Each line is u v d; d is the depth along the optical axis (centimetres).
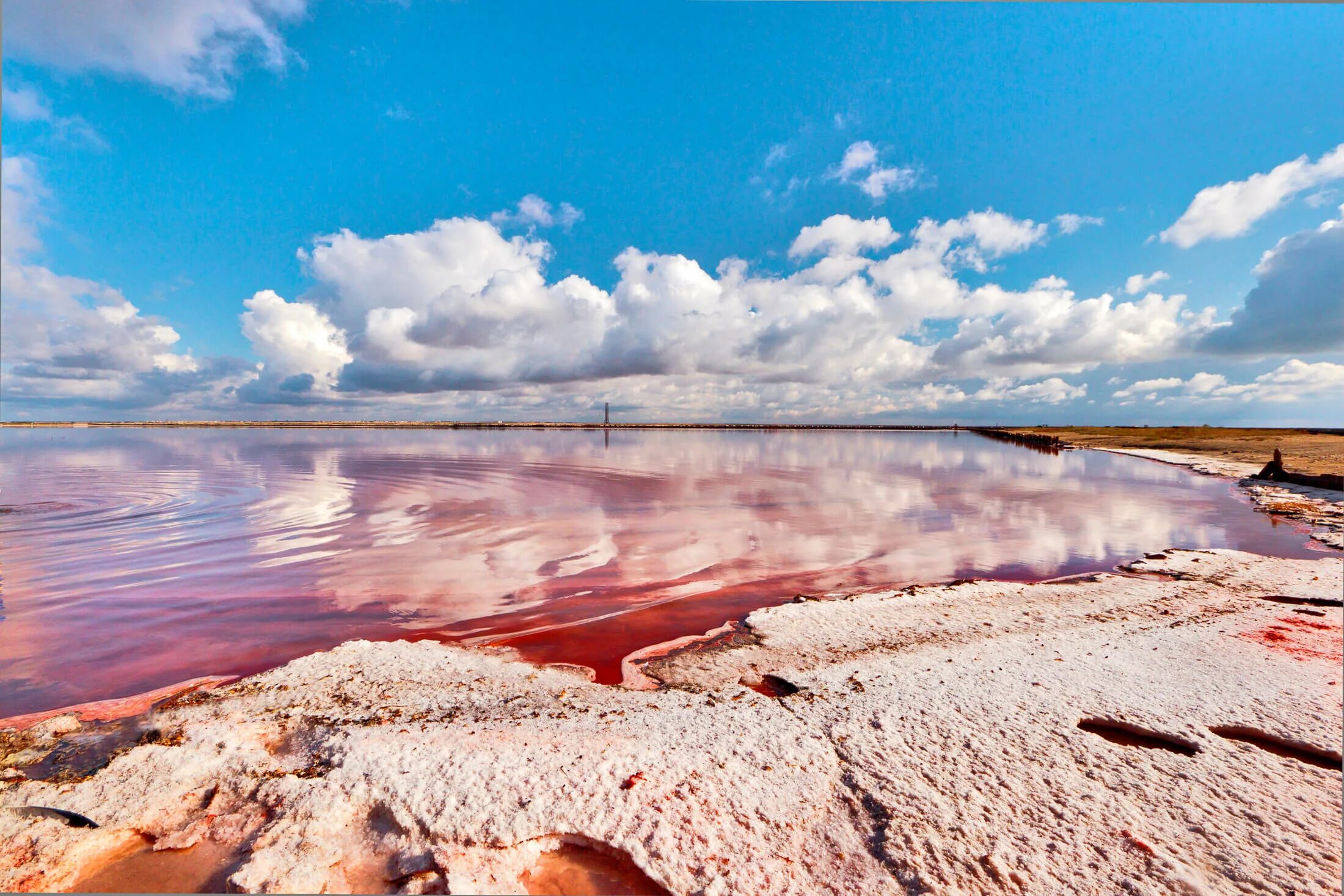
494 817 317
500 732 405
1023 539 1095
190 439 5656
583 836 305
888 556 970
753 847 298
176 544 1034
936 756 375
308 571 861
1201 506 1503
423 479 2055
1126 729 410
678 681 505
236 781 352
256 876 278
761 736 400
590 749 382
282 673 508
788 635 605
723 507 1464
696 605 720
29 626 642
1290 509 1407
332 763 365
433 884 275
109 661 553
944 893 266
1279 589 733
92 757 382
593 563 919
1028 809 324
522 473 2270
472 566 897
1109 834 305
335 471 2316
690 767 362
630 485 1911
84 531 1134
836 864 288
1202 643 559
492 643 601
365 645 573
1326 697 446
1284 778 351
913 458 3306
